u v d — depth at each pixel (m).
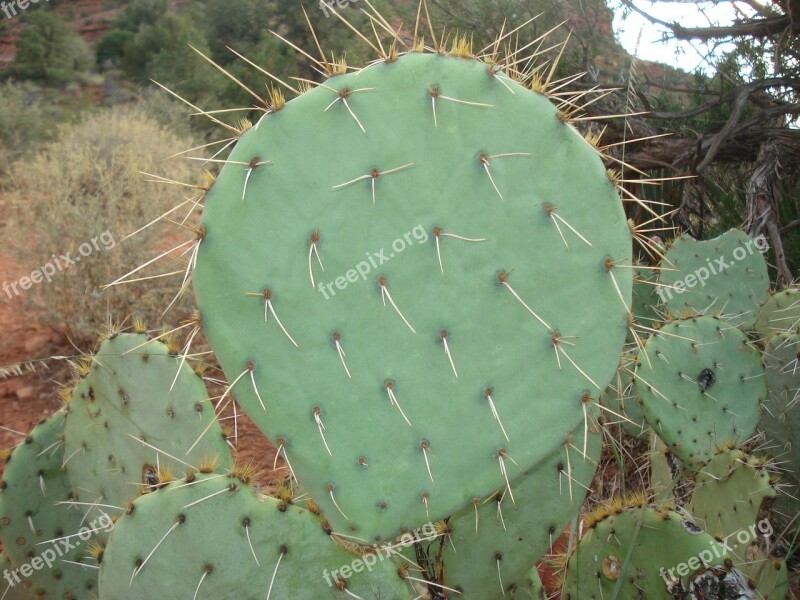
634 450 0.77
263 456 0.92
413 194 0.37
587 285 0.38
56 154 1.68
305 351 0.37
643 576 0.40
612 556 0.42
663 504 0.44
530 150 0.37
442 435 0.38
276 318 0.36
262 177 0.36
